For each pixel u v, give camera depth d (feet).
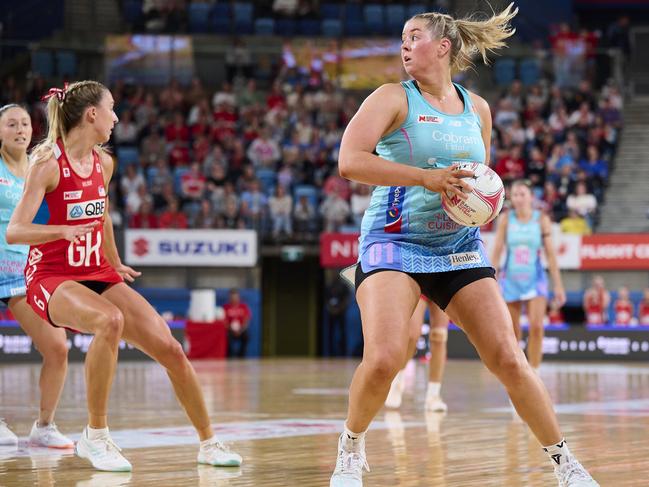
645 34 91.35
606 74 89.10
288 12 94.02
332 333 72.28
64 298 16.75
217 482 15.39
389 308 13.76
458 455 18.61
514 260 32.81
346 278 15.53
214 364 59.88
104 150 18.40
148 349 16.84
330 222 72.13
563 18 97.71
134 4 92.79
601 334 64.23
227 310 68.74
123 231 67.77
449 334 65.10
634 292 68.44
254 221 71.92
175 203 70.18
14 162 20.99
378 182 13.58
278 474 16.24
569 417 26.03
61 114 17.22
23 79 86.07
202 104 83.05
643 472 16.29
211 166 76.28
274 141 79.66
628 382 41.73
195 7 92.73
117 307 16.81
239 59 89.40
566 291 69.36
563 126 82.17
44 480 15.57
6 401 30.73
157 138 79.56
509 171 75.31
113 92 84.23
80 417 25.59
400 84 14.60
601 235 67.97
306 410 28.48
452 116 14.64
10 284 20.18
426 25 14.61
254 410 28.50
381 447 19.83
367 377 13.42
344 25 94.22
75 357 59.26
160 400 31.60
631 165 80.69
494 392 35.81
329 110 84.38
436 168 14.34
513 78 89.86
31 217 16.62
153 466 17.07
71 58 87.15
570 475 13.57
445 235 14.56
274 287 77.46
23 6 90.89
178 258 68.23
